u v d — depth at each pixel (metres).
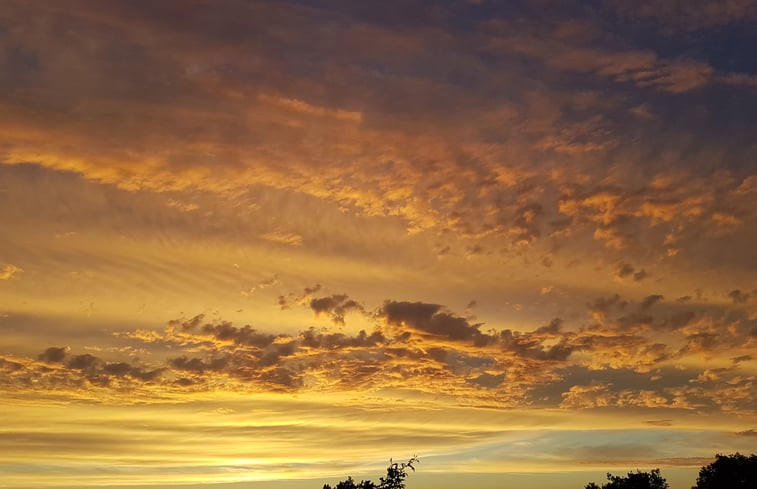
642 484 52.25
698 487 50.66
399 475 51.84
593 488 53.97
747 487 48.88
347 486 51.59
